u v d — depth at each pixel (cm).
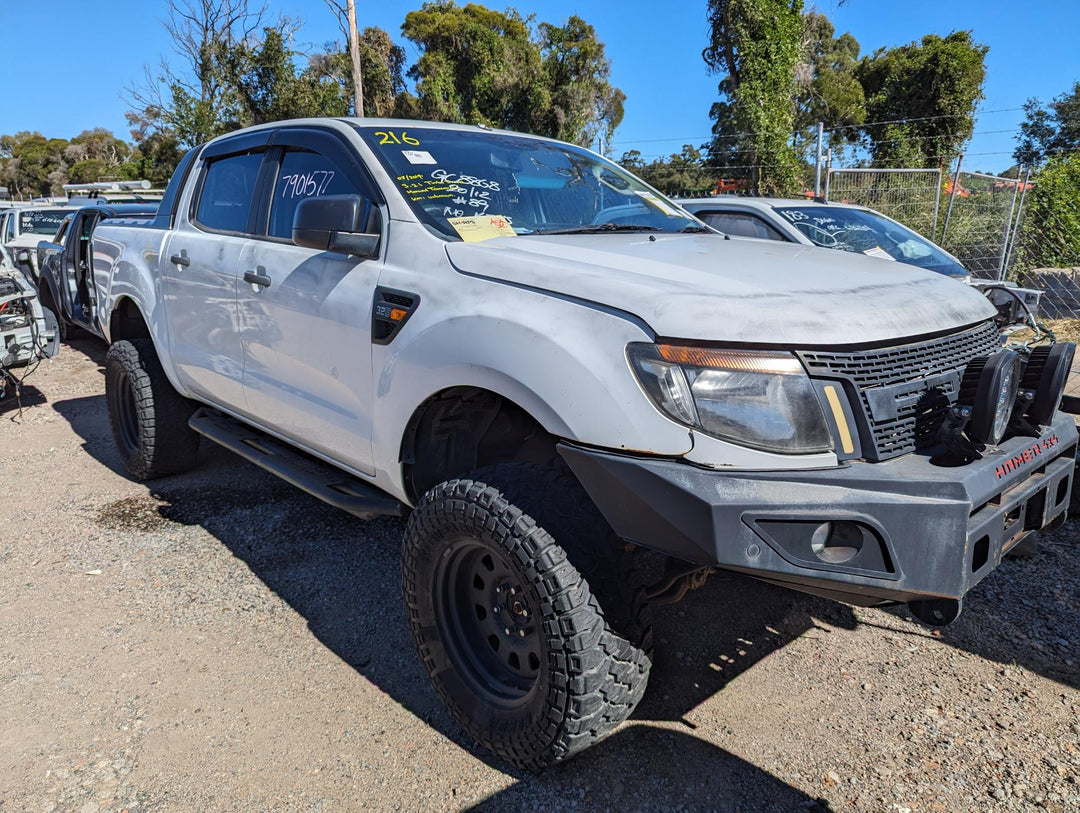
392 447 260
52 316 670
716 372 189
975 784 221
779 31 2172
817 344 193
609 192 345
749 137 2227
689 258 241
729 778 226
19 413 657
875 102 3058
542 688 211
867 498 183
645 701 262
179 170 435
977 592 326
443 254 253
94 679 276
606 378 196
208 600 332
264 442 373
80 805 217
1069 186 1104
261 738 245
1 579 352
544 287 220
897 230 696
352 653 292
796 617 313
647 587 218
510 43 3406
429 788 224
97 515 424
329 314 283
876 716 252
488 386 221
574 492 215
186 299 383
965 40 2900
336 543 386
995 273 1070
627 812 213
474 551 233
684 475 186
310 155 326
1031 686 265
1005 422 200
